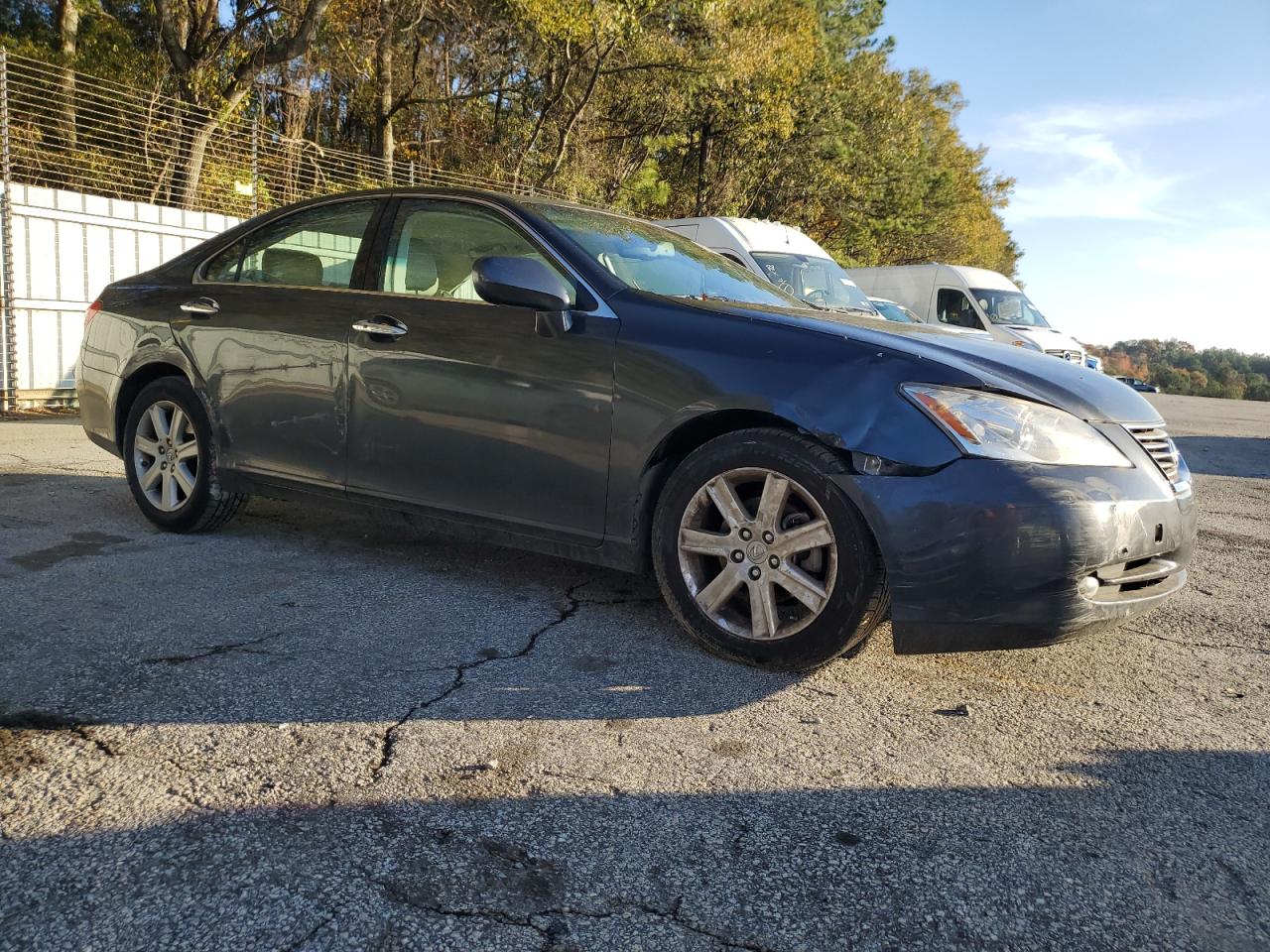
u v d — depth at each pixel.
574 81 22.41
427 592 3.61
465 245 3.63
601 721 2.52
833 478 2.73
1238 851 2.00
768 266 9.91
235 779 2.11
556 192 20.72
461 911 1.67
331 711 2.49
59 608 3.21
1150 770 2.38
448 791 2.10
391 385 3.59
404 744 2.32
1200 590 4.29
